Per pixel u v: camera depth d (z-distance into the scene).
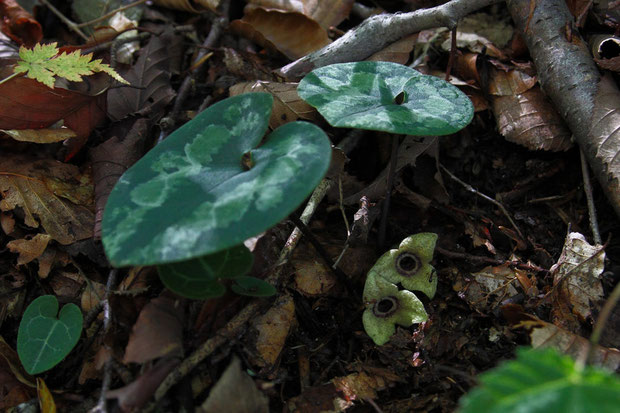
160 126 0.41
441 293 0.37
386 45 0.42
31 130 0.38
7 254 0.37
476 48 0.44
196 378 0.33
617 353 0.32
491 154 0.42
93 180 0.40
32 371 0.32
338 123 0.32
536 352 0.25
